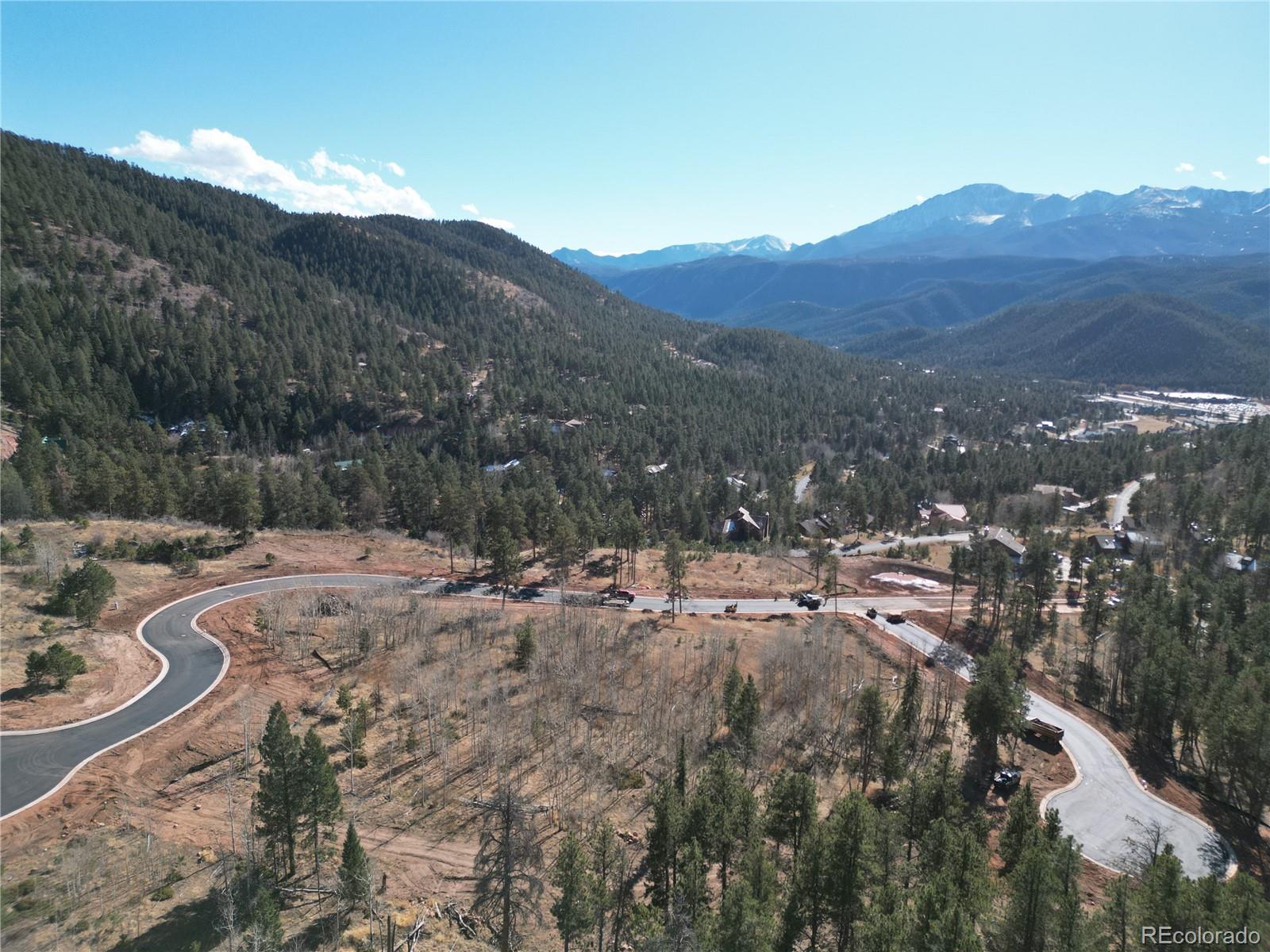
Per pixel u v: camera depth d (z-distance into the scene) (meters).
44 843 47.44
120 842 48.28
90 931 40.41
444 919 45.69
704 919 40.28
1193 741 81.69
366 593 92.69
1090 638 105.00
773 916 43.97
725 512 183.25
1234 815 70.94
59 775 54.31
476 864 51.34
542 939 45.69
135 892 43.69
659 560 133.25
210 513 128.88
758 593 119.06
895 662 97.62
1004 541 148.88
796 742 76.81
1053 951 39.06
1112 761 78.88
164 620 83.62
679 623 101.06
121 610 84.12
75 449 138.38
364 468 158.25
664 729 73.44
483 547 115.19
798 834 52.16
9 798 51.31
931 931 35.97
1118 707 92.38
